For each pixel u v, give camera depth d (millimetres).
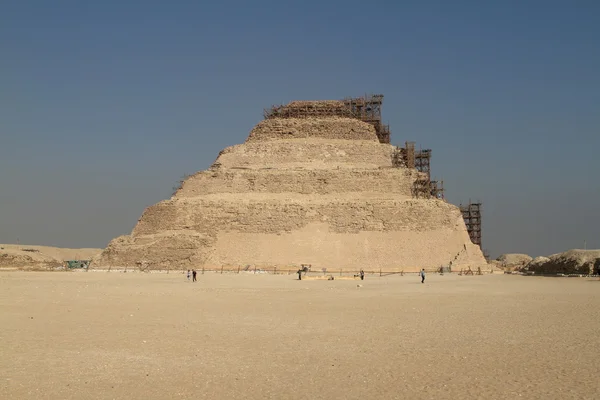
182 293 64312
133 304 52344
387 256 114750
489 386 23594
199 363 27938
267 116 156875
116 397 22453
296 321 41531
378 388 23484
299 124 146625
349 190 129125
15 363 27703
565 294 62562
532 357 28766
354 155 139750
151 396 22594
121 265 118438
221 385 24062
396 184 130750
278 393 22891
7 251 145500
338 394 22703
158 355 29703
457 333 36000
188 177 135875
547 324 39406
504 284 79375
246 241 118125
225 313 46094
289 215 120812
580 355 29109
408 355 29547
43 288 69625
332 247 116250
